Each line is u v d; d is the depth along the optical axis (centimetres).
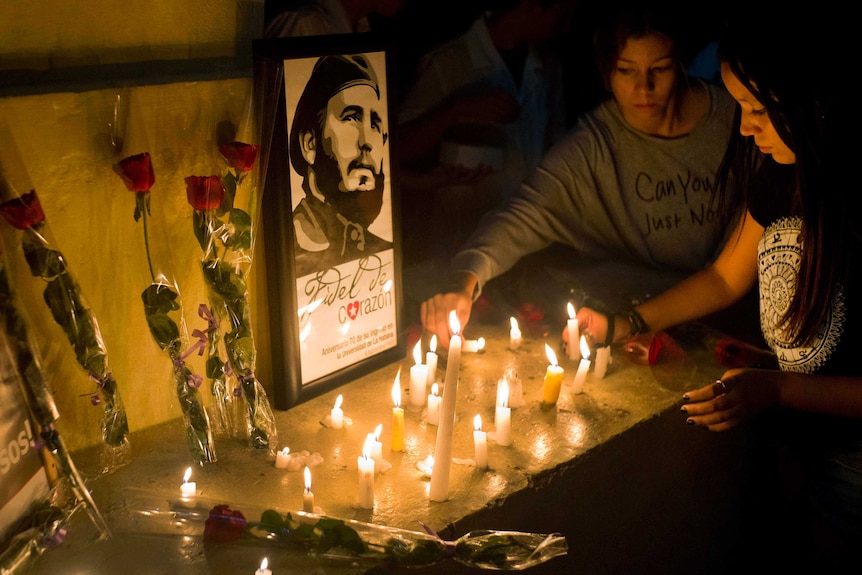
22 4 135
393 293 205
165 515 141
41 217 136
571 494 173
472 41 259
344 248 188
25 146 139
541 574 172
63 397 157
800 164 144
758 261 177
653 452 192
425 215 268
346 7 233
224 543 137
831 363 163
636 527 196
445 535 146
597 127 251
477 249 249
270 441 168
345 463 165
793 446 183
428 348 222
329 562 136
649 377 207
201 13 160
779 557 223
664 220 257
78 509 144
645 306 212
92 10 145
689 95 240
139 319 166
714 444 208
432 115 260
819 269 150
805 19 135
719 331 238
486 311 247
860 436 164
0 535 129
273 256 173
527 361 216
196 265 171
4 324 133
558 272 268
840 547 172
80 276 154
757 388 164
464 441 176
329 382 193
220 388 169
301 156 173
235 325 162
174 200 162
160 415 177
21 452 134
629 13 228
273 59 163
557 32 269
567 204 260
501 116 266
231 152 157
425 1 253
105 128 148
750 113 153
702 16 231
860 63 137
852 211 146
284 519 136
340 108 179
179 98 158
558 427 182
